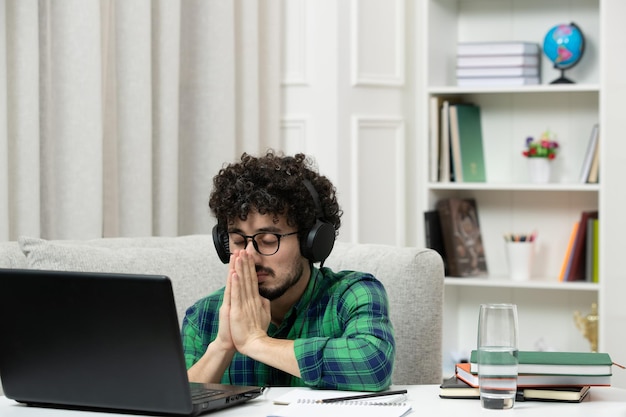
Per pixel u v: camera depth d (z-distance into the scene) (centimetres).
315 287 204
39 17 313
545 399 177
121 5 337
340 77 411
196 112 378
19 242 241
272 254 192
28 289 169
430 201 427
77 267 237
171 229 358
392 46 433
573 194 428
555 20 427
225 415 168
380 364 185
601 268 387
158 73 353
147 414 169
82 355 169
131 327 163
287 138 421
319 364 186
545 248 433
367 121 421
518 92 431
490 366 169
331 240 200
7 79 302
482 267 437
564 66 410
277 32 412
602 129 387
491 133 441
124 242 259
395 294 238
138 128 339
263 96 411
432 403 176
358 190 418
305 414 162
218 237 204
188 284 253
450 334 441
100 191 323
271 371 204
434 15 422
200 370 194
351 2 413
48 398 175
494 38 439
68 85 317
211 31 376
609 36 385
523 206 437
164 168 355
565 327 432
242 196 190
